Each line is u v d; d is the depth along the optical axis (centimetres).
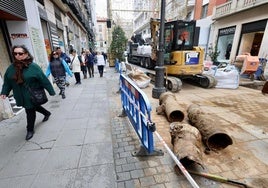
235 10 1140
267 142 311
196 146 242
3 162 253
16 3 557
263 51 982
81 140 310
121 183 214
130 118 340
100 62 1037
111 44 1561
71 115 429
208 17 1475
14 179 219
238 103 536
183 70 707
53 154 270
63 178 219
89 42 3956
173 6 1755
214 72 782
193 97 613
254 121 399
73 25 1962
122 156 267
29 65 287
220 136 301
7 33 618
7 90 295
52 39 1043
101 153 271
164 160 257
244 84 830
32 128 323
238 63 914
